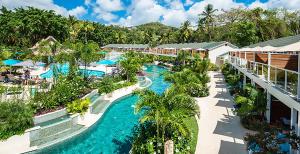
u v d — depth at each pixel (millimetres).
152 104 12070
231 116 18891
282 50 12641
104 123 19281
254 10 66062
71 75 26484
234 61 34906
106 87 26344
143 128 13906
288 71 13000
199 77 27219
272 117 17328
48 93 20266
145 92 12977
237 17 83062
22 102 15766
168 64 62906
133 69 33844
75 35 102438
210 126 16609
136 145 12789
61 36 81625
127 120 20047
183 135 12445
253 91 17422
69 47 32438
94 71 43031
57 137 15344
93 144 15422
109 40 122938
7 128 13461
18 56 45594
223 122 17453
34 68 41781
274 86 15391
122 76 35281
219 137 14672
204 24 89312
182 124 11977
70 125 17031
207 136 14828
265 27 64125
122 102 25891
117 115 21359
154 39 116312
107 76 33375
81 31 106062
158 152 11930
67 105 18922
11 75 31625
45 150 14039
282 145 12141
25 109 15008
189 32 96375
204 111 20266
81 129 16812
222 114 19406
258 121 16297
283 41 22984
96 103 22859
